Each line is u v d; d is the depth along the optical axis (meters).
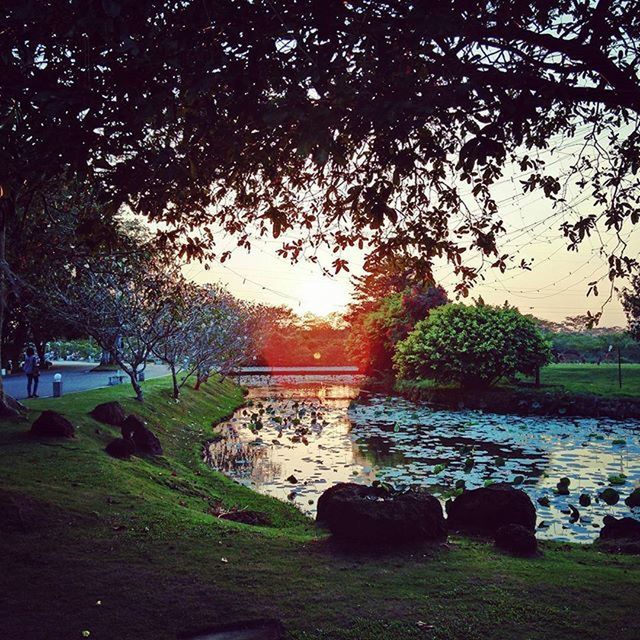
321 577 5.10
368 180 5.31
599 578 5.05
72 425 11.18
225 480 11.34
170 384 23.64
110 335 16.73
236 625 4.24
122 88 3.56
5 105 3.83
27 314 21.22
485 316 26.81
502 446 15.19
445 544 5.97
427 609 4.45
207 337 21.95
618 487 10.49
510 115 3.60
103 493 7.72
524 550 5.88
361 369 50.56
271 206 5.44
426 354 28.41
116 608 4.54
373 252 6.44
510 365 25.20
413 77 3.42
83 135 3.62
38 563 5.40
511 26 4.09
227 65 3.38
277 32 3.34
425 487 10.61
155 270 14.31
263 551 5.80
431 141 5.02
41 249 11.38
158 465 11.09
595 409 21.62
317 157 3.22
